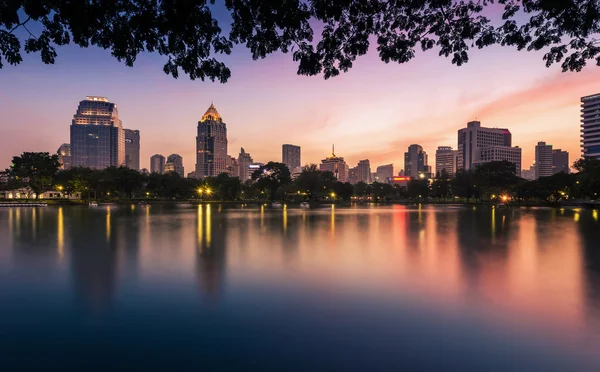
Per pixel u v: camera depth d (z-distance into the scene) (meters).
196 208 69.06
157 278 10.61
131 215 43.94
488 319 7.12
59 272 11.41
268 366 5.23
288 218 39.56
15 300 8.46
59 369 5.18
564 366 5.23
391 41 9.25
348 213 51.62
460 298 8.55
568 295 8.76
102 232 23.80
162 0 7.01
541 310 7.65
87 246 17.25
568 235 22.16
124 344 6.00
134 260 13.52
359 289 9.37
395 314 7.41
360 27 8.91
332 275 11.01
